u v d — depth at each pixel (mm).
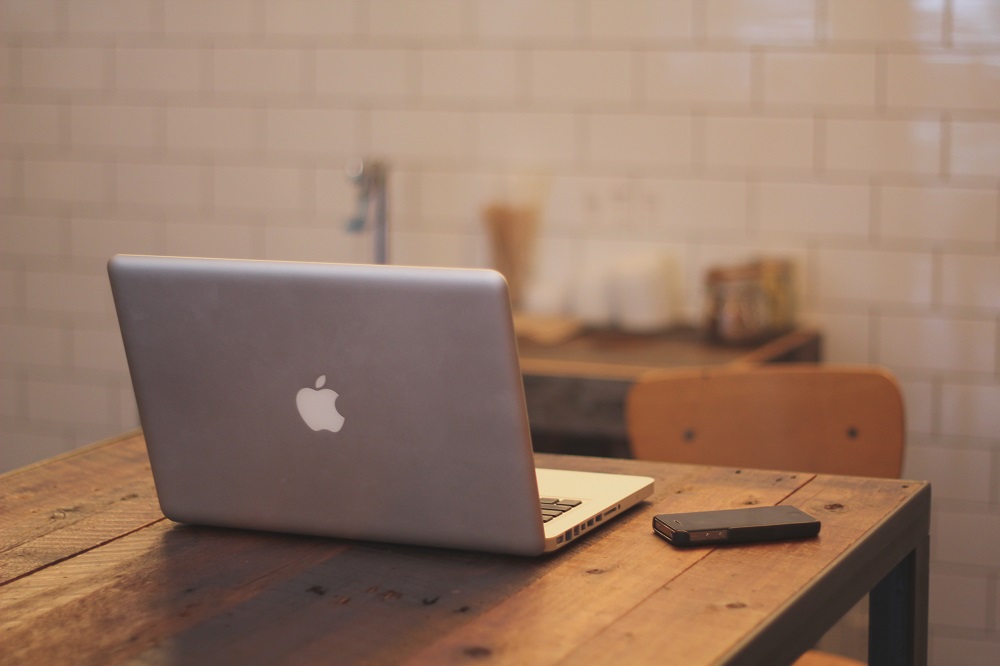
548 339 2627
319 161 2996
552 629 919
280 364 1105
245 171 3055
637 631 911
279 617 961
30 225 3232
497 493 1063
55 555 1134
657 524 1154
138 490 1370
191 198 3102
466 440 1057
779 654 948
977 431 2629
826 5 2613
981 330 2604
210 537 1185
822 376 1907
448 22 2859
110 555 1132
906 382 2666
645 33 2736
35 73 3174
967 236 2592
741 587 1001
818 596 1021
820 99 2645
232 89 3033
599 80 2781
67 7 3125
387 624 940
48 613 981
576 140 2814
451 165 2900
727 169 2725
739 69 2688
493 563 1080
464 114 2879
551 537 1084
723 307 2566
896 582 1312
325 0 2936
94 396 3236
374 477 1105
